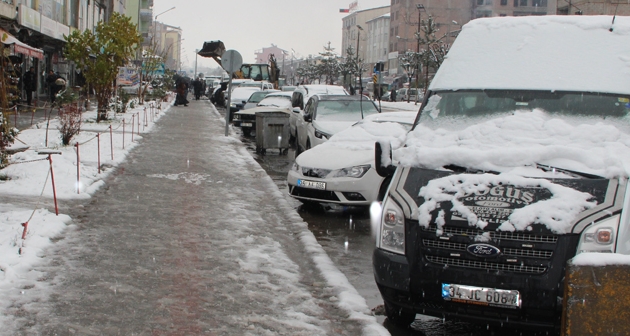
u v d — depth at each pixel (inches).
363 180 386.6
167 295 223.5
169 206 378.3
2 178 418.3
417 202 203.0
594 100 236.5
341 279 251.8
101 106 965.2
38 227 296.2
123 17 960.3
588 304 140.6
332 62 3503.9
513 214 188.2
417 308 200.8
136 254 272.5
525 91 245.8
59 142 631.8
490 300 188.9
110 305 210.4
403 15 3848.4
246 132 943.7
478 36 273.4
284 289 237.9
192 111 1523.1
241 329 196.7
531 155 209.2
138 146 690.8
